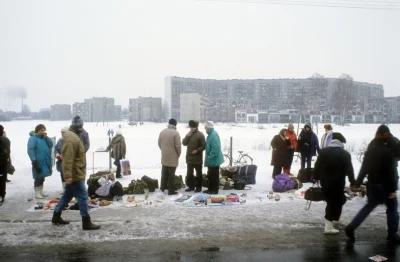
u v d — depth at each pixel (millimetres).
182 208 7648
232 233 5988
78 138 6082
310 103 133375
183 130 54094
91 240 5598
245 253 5086
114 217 6914
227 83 181250
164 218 6859
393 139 5938
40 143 8320
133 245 5391
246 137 36438
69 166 5875
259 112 145250
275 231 6113
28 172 12398
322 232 6070
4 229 6121
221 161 9086
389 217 5566
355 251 5180
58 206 6395
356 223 5594
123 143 11492
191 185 9500
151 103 175125
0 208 7609
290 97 169500
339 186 5828
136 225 6387
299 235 5910
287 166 11219
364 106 151250
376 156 5430
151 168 14219
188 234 5918
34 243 5457
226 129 60781
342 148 5844
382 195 5438
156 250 5191
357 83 170375
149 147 24672
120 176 11430
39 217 6875
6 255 4969
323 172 5926
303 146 12062
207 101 170375
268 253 5090
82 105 195000
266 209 7605
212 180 9086
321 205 7996
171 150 9016
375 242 5574
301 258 4902
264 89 174750
